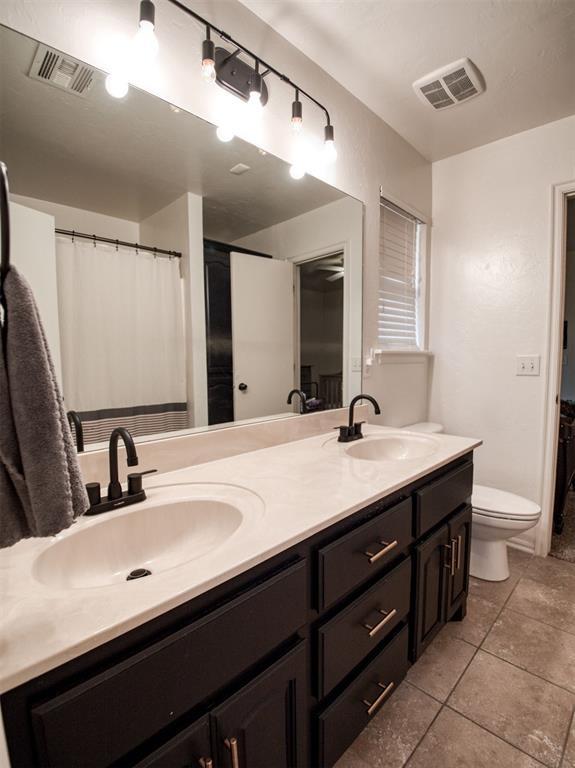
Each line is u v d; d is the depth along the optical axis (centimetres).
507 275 227
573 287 425
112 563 86
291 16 137
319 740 90
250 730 71
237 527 89
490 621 166
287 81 134
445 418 257
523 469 228
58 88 95
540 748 111
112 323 111
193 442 126
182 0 114
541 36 148
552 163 208
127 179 112
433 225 255
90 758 51
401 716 122
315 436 172
